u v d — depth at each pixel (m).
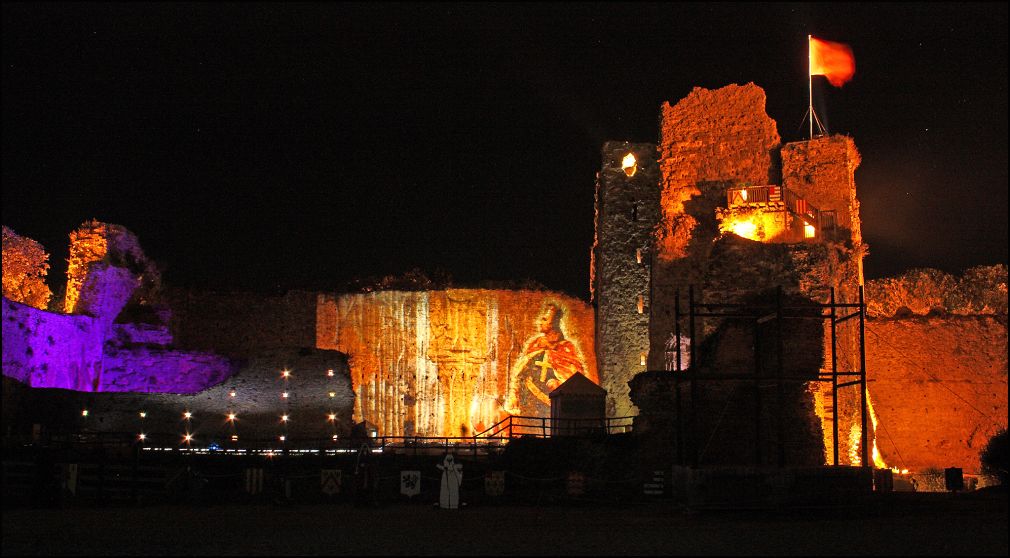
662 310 40.88
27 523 16.67
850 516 18.67
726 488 19.52
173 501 23.58
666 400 25.64
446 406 44.22
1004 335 40.25
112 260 41.00
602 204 43.84
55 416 31.84
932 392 40.12
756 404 22.53
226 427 33.53
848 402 34.81
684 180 42.91
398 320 44.88
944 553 12.49
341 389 34.69
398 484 25.88
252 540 14.26
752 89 43.09
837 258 36.66
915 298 42.03
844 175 40.22
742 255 33.81
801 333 24.81
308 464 27.50
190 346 44.06
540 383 44.28
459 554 12.66
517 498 24.16
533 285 45.44
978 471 39.19
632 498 23.52
